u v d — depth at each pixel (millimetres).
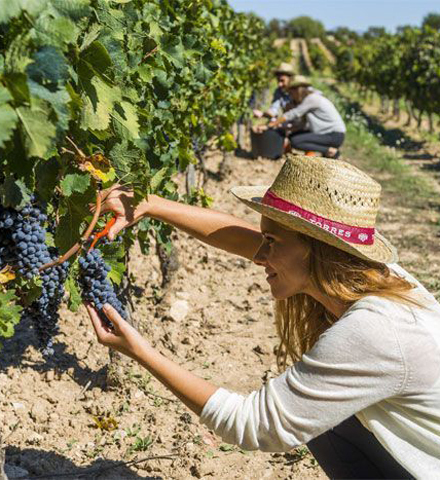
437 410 2004
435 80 19391
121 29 2830
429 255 7738
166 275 5516
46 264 2297
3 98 1685
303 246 2135
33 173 2102
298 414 2016
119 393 4129
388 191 11852
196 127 6445
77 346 4617
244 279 6461
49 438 3645
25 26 1755
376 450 2402
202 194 5500
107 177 2428
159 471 3426
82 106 2166
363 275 2090
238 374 4555
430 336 2000
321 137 11148
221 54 7285
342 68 45094
